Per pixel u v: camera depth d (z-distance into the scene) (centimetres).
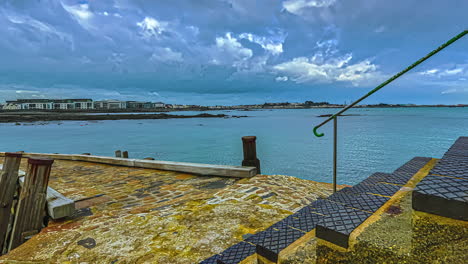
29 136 4797
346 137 4025
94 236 353
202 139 4181
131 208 476
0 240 546
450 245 114
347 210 182
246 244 235
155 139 4244
